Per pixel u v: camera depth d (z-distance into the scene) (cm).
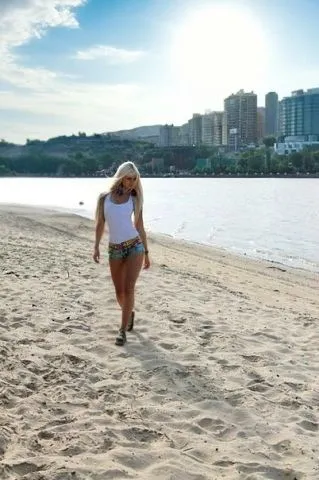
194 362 596
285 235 2881
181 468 368
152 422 443
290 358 638
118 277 663
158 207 5138
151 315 791
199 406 484
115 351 625
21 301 816
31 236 1942
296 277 1578
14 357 571
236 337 703
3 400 462
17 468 351
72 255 1395
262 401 499
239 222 3634
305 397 516
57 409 457
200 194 8194
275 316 866
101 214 659
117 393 500
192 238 2677
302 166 19538
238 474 367
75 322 723
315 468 381
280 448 415
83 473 350
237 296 1045
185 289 1028
